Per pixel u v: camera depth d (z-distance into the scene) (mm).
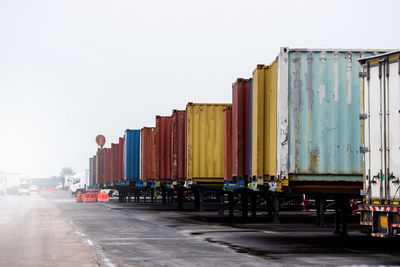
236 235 19297
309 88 18750
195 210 40312
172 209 42188
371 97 14703
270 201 28484
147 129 49219
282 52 18734
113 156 62719
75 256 13719
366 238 18125
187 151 33750
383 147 14344
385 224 14125
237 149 26703
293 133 18672
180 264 12195
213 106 34094
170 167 43688
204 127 33906
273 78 20516
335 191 18734
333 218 29625
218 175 33656
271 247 15406
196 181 33594
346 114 18750
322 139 18703
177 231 21000
